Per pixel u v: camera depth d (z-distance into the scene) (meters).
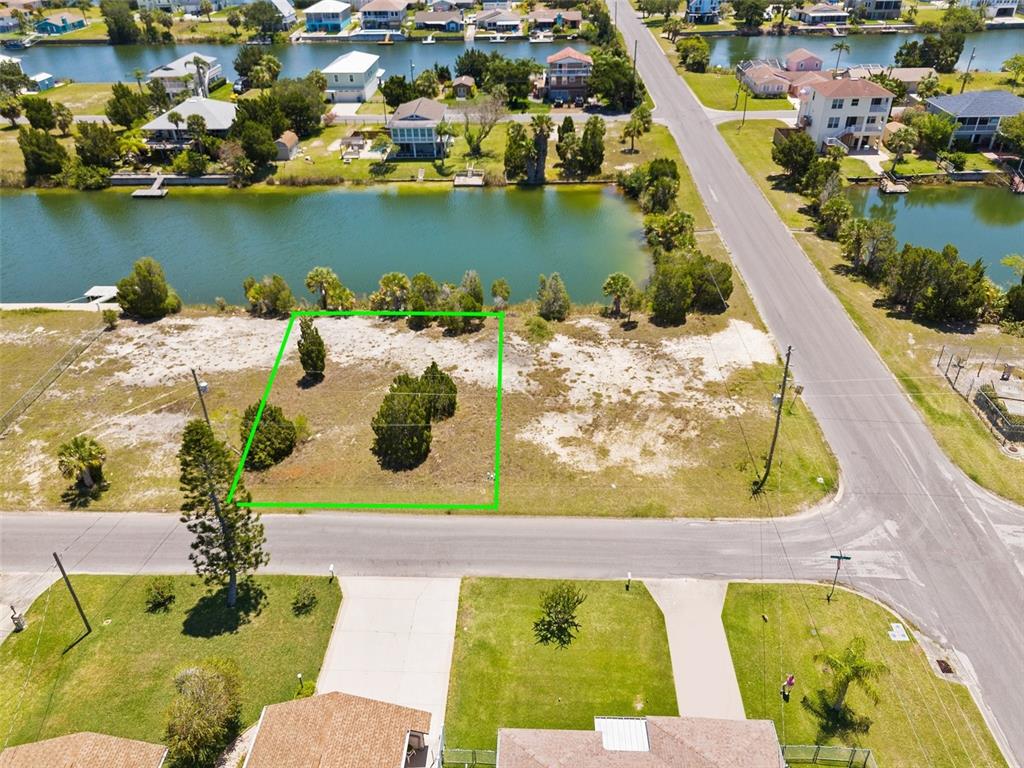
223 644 38.06
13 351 64.31
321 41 176.62
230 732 33.53
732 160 98.75
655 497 46.84
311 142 112.06
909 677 35.53
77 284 78.12
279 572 42.38
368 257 82.12
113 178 102.31
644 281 74.44
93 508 47.50
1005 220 86.94
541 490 47.78
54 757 29.86
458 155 106.62
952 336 61.47
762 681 35.56
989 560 41.75
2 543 44.78
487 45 168.88
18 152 109.69
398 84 119.62
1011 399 53.44
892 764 31.95
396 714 32.00
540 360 61.09
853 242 70.75
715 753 29.31
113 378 60.56
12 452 52.44
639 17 185.00
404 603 40.22
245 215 93.44
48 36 185.50
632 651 37.22
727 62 149.12
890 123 105.19
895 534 43.62
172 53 173.00
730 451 50.16
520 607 39.75
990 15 175.75
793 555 42.47
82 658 37.47
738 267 72.62
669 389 56.59
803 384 56.34
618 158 102.12
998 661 36.28
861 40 166.50
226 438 52.66
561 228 87.06
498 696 35.22
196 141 105.38
